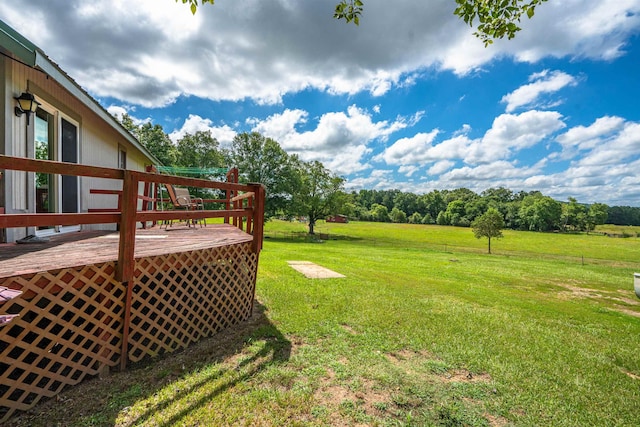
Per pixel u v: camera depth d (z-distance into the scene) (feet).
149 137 88.58
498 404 8.46
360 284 24.56
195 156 105.91
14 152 12.20
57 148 16.05
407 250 88.89
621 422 7.95
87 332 8.23
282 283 22.41
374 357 10.96
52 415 6.93
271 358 10.33
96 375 8.67
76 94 14.33
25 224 6.36
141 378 8.67
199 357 10.18
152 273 9.82
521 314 19.57
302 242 98.17
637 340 15.65
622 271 59.26
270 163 105.60
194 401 7.66
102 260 8.54
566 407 8.54
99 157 22.52
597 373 10.93
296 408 7.65
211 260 11.96
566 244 138.62
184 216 10.48
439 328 14.58
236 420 7.04
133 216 8.66
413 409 8.01
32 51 10.38
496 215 100.01
